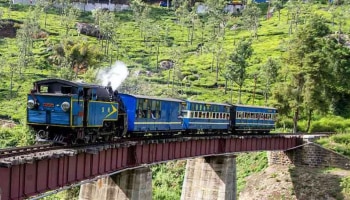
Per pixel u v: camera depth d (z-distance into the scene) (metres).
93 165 35.72
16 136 84.81
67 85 33.88
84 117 35.09
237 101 115.62
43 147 32.97
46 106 33.00
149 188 45.81
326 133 84.81
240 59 117.88
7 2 195.12
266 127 76.81
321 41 98.50
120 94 43.97
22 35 150.12
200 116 59.28
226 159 60.59
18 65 132.62
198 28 189.00
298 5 176.88
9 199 26.73
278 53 146.62
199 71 140.50
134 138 45.31
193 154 54.16
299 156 77.12
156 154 46.72
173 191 75.00
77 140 35.31
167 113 51.41
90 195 44.78
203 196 61.03
